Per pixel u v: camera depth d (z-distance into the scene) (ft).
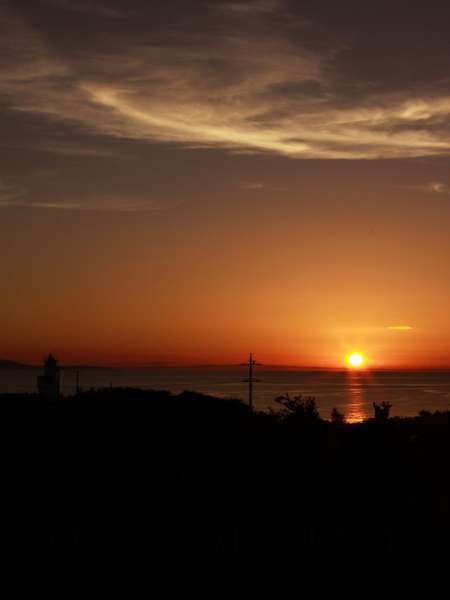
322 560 83.56
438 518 100.68
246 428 149.28
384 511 104.37
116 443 137.18
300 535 90.99
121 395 169.89
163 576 78.33
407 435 155.43
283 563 82.28
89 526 94.48
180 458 131.64
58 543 87.40
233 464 130.21
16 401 164.04
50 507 104.94
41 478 118.83
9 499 108.58
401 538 90.53
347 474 128.98
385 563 82.99
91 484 117.19
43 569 79.87
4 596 73.51
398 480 124.26
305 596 73.36
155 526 94.73
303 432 144.25
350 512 104.22
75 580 76.84
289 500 111.14
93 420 149.59
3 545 87.25
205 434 144.15
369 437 134.21
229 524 96.12
